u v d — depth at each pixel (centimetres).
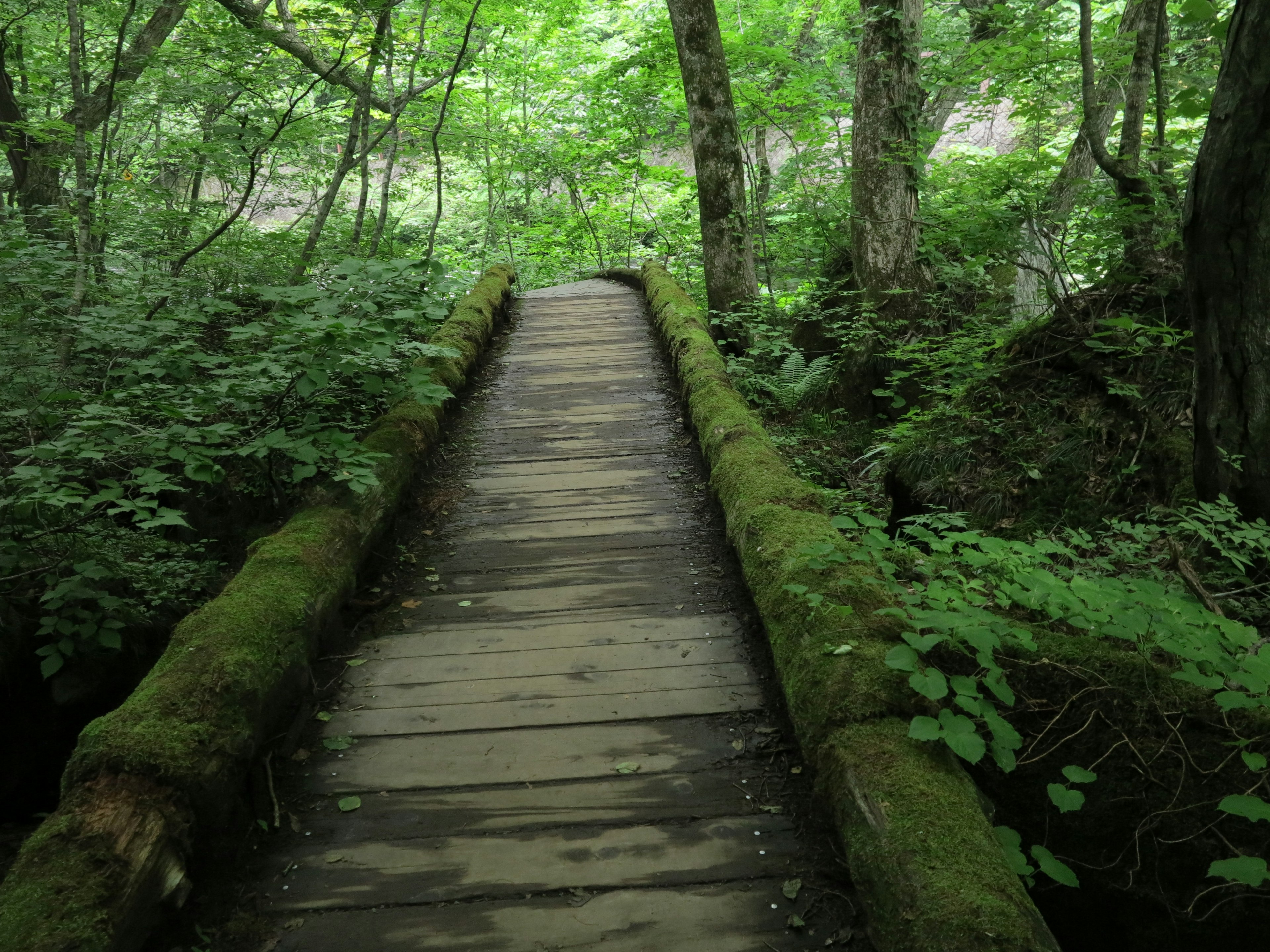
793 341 995
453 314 874
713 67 957
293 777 282
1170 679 276
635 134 1479
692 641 357
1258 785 249
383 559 433
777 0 1434
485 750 293
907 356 737
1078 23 1040
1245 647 259
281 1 945
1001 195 611
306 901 233
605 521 484
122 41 682
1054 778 271
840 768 229
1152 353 509
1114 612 250
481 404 719
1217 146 315
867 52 852
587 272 1975
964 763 272
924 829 201
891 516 604
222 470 387
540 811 263
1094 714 274
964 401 604
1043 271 694
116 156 1132
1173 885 260
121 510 368
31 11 852
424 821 261
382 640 370
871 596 292
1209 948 258
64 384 486
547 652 354
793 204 1291
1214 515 333
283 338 458
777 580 316
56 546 404
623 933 217
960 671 276
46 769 389
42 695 386
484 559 445
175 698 254
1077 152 889
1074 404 541
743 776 276
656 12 1686
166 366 439
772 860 240
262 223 1427
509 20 1302
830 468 734
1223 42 396
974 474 554
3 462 453
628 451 596
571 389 753
